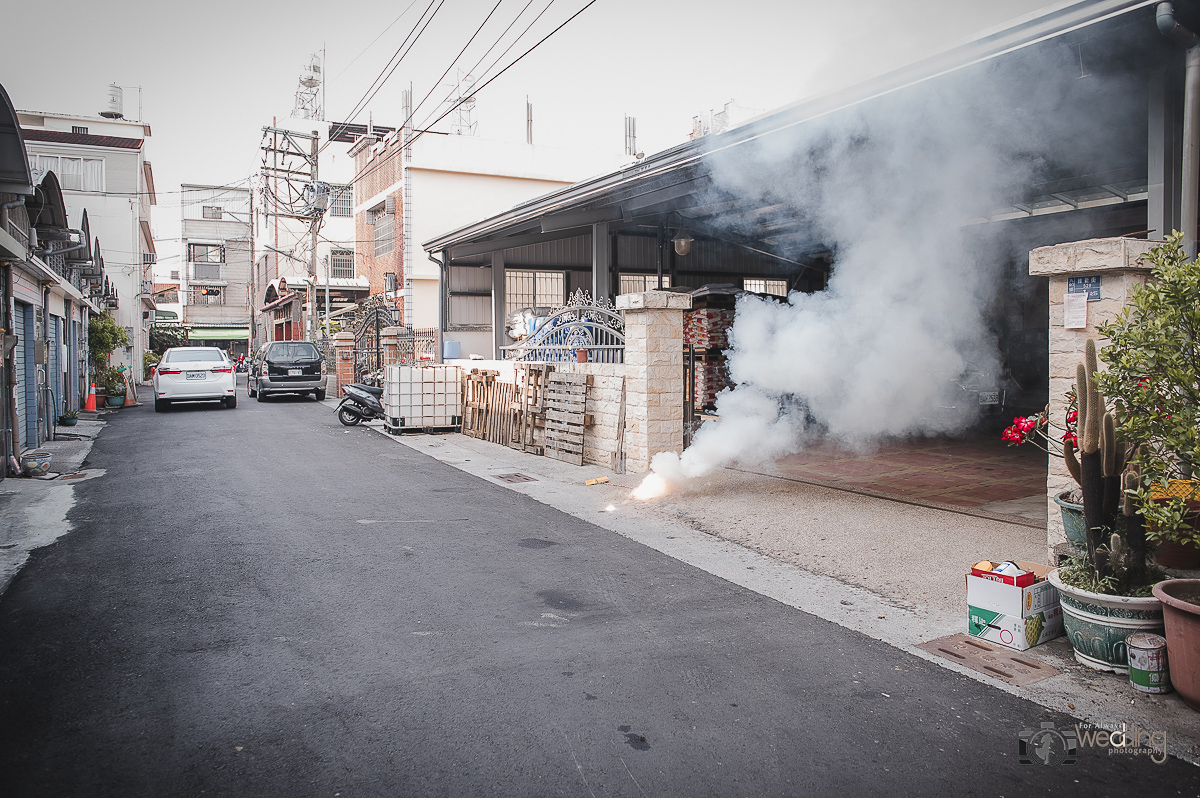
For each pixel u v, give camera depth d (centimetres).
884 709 311
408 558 527
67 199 2848
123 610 421
